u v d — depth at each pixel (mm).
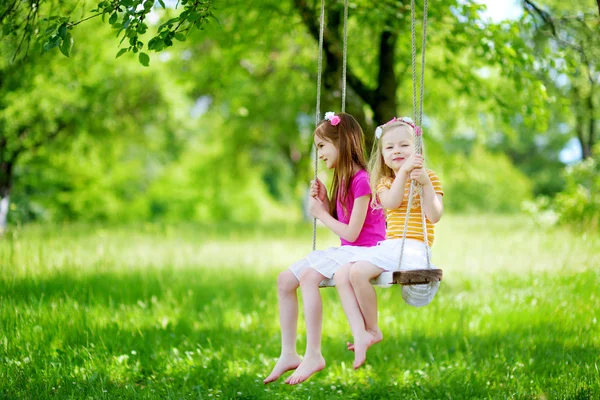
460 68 9828
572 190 13797
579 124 15078
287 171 40000
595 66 7910
